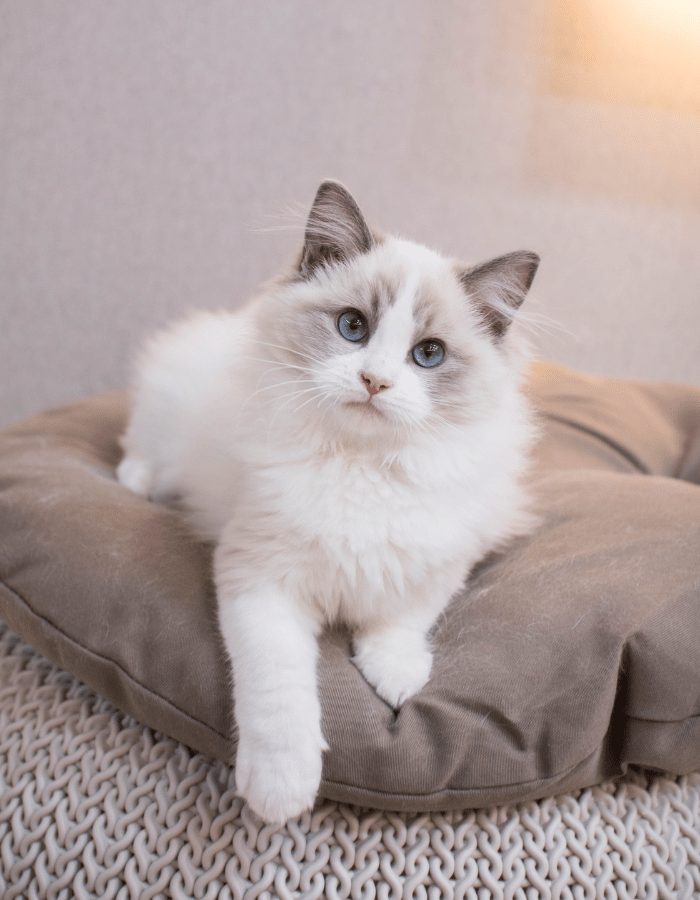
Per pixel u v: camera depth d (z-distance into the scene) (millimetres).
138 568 1021
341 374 951
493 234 2438
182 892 831
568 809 950
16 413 2359
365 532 974
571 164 2395
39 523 1104
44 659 1136
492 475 1070
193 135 2215
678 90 2350
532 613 987
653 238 2488
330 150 2287
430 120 2301
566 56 2285
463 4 2201
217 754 902
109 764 936
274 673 846
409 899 837
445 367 1017
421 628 1049
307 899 823
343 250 1082
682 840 965
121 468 1454
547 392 1906
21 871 882
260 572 976
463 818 912
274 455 1008
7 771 960
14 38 2051
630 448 1720
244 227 2305
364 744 859
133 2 2074
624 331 2584
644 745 948
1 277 2234
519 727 893
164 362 1459
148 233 2277
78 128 2156
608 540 1117
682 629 952
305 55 2193
